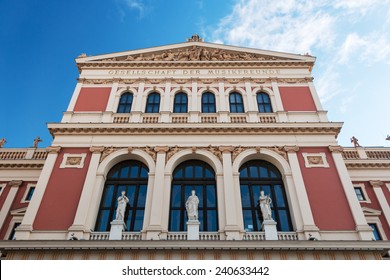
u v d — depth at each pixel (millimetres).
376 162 25828
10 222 23750
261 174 21562
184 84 26141
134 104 24859
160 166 20844
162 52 28812
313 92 25484
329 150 21641
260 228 19078
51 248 16531
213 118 23906
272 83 26125
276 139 22266
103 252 16656
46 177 20438
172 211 19734
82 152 21750
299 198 19438
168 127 22438
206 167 21797
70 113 23984
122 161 22125
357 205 19109
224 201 19344
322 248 16500
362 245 16609
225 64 27453
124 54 28406
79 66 27797
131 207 19906
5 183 25844
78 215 18656
